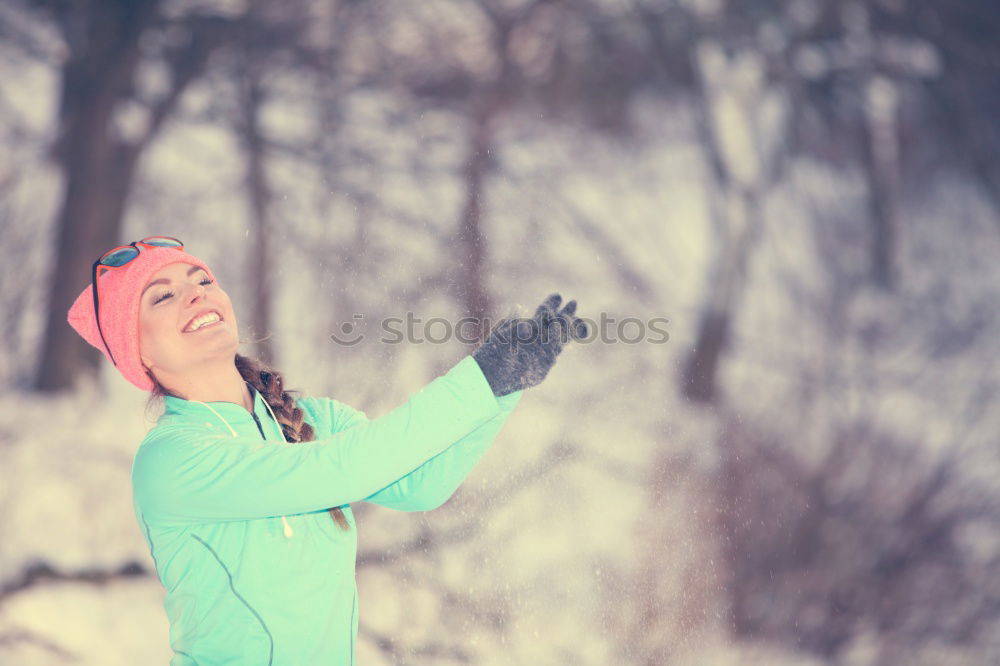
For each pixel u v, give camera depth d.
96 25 11.23
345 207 10.18
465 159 10.77
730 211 12.12
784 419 8.79
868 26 11.59
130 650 6.62
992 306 12.27
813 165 13.07
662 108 12.39
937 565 7.20
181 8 11.23
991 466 8.41
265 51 11.32
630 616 6.32
